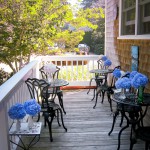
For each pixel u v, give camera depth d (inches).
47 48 318.3
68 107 193.9
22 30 276.8
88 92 244.7
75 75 281.9
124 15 191.9
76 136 136.0
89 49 531.5
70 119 164.7
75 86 264.8
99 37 553.9
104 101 212.1
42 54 321.1
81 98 223.9
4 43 265.9
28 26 277.4
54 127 150.1
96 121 160.4
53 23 296.7
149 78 138.3
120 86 122.5
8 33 267.6
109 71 210.2
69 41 353.1
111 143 127.0
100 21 543.2
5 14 275.3
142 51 149.6
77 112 180.4
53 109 136.4
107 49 272.1
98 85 210.7
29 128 101.6
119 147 118.0
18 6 278.1
